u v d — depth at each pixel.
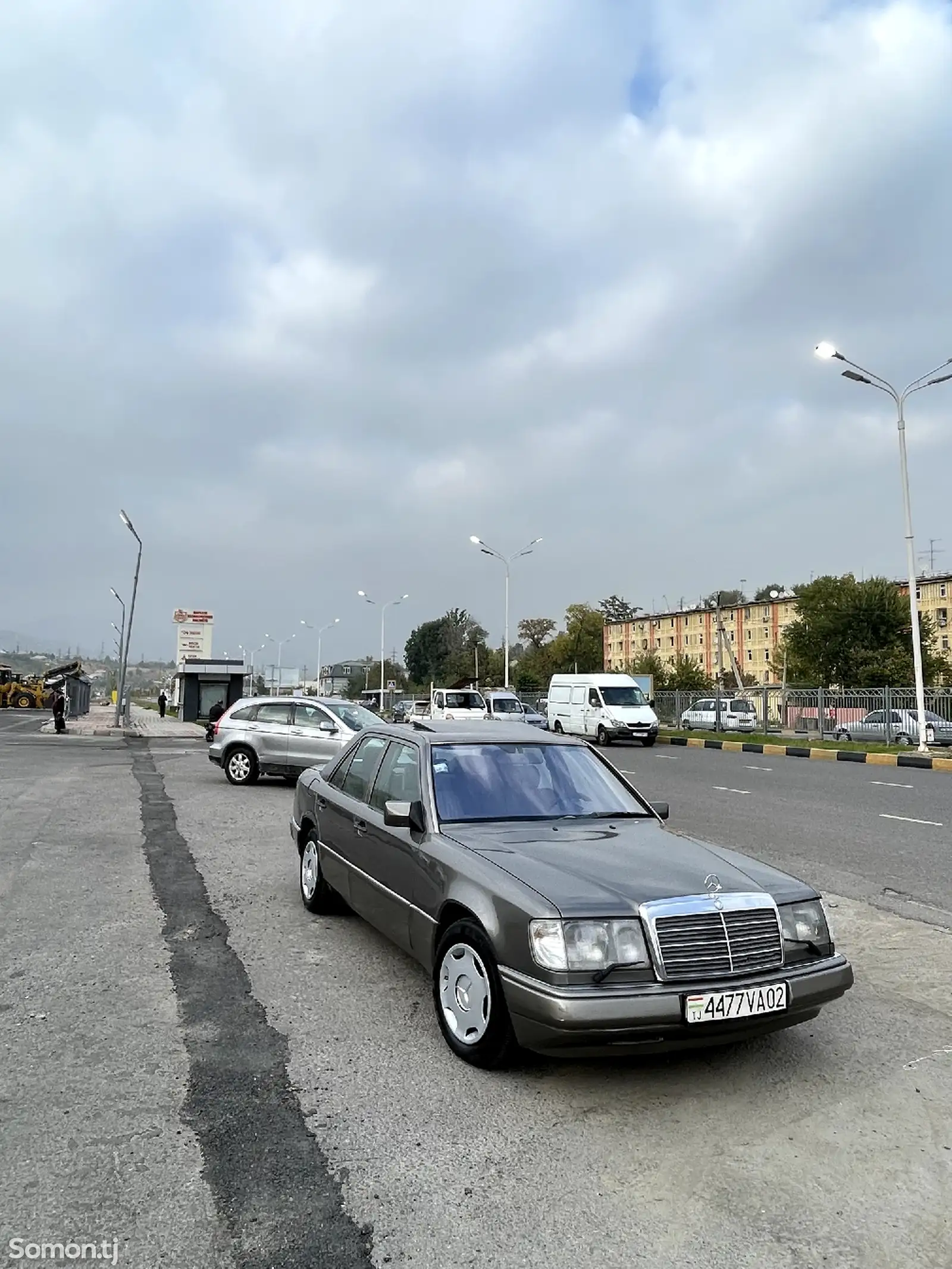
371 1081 3.72
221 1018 4.38
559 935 3.48
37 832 9.42
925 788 15.27
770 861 8.61
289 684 82.31
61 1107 3.41
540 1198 2.89
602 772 5.46
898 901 7.05
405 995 4.75
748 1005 3.53
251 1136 3.23
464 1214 2.79
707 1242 2.68
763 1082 3.79
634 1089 3.70
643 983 3.47
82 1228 2.66
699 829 10.51
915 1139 3.33
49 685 48.47
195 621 80.06
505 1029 3.70
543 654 88.62
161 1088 3.59
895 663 51.91
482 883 3.91
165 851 8.65
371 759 5.85
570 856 4.17
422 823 4.69
